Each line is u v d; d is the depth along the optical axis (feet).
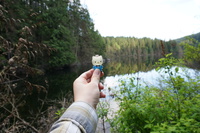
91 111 1.71
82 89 2.09
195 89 4.64
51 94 22.68
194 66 14.97
